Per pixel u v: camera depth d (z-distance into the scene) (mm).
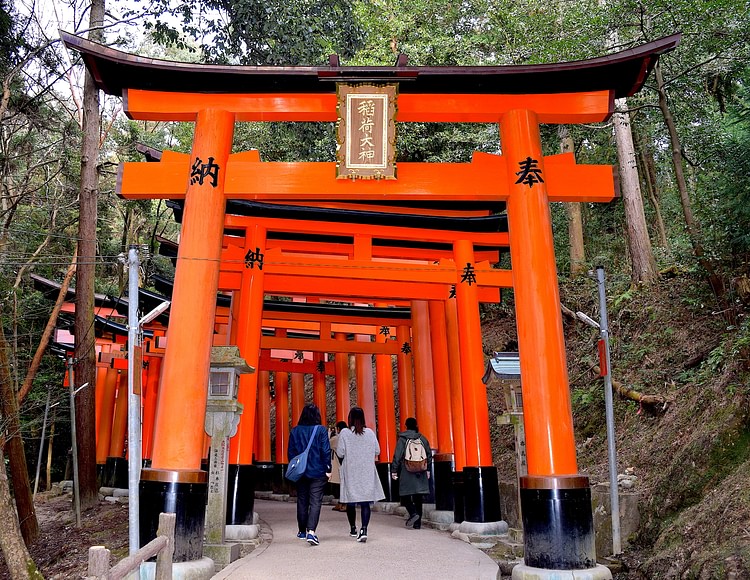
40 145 17328
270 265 11883
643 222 15352
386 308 16797
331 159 18016
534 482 6773
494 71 7691
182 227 7734
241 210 11320
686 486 8062
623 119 15453
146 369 18984
